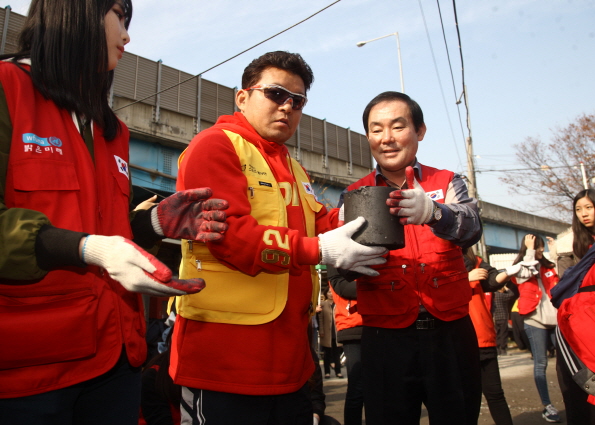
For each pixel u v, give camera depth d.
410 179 1.99
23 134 1.37
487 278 4.25
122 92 12.58
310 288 2.01
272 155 2.11
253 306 1.76
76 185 1.44
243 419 1.74
